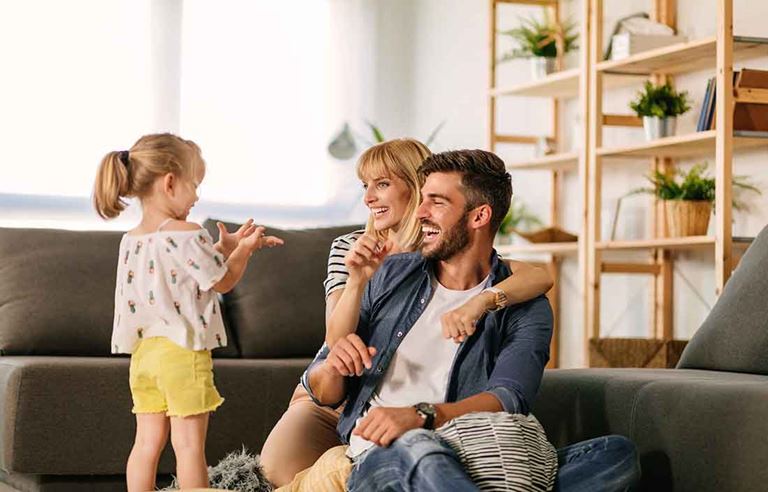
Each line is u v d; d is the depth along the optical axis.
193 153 3.10
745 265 3.20
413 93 6.75
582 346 4.95
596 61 4.91
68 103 6.03
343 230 4.39
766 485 2.17
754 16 4.63
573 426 2.74
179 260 2.97
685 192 4.53
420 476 1.95
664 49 4.52
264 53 6.48
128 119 6.16
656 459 2.45
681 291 5.00
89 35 6.07
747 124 4.22
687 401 2.38
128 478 3.02
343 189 6.64
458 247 2.27
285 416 2.76
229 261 3.02
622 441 2.20
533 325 2.28
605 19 5.46
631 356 4.41
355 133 6.68
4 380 3.35
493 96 5.66
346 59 6.67
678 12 5.04
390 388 2.27
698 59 4.64
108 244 4.02
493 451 2.02
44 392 3.34
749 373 3.01
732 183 4.60
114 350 3.04
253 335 4.07
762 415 2.20
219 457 3.59
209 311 3.01
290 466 2.69
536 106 6.04
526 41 5.66
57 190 6.00
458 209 2.27
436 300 2.30
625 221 5.24
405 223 2.71
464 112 6.45
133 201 6.05
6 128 5.91
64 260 3.93
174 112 6.25
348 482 2.12
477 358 2.25
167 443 3.50
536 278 2.29
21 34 5.93
